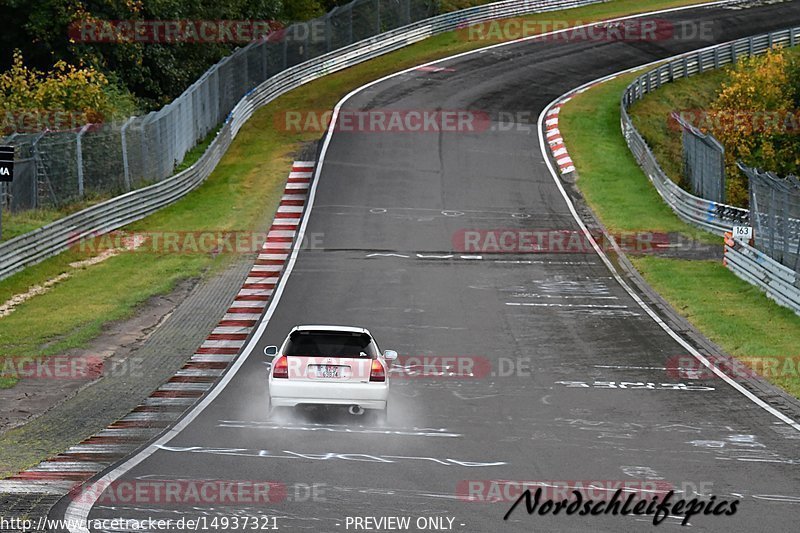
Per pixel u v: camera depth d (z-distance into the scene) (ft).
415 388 192.13
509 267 320.50
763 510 119.34
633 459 143.74
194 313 261.24
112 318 253.65
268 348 170.71
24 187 338.75
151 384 194.70
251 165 465.06
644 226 381.60
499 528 110.11
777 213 297.12
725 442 155.53
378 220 377.91
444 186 429.38
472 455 143.64
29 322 247.70
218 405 174.40
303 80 625.82
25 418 170.09
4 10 495.00
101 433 156.87
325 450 143.33
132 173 401.08
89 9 504.43
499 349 228.02
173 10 549.13
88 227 340.18
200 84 497.05
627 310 271.69
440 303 274.57
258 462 135.64
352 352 161.17
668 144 562.25
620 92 612.70
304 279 300.40
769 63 590.55
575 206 409.49
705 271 319.06
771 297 284.61
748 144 572.92
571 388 194.29
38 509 115.14
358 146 490.49
